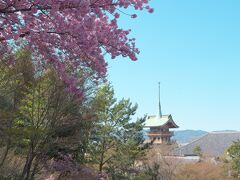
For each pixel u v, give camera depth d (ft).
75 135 58.49
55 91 49.06
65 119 52.85
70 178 66.23
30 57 41.01
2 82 40.96
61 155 62.34
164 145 170.60
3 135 40.60
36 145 51.47
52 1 19.16
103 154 104.88
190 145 297.53
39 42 21.94
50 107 50.88
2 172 48.80
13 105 45.44
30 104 50.93
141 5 21.94
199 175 166.30
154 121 343.26
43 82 48.29
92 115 58.34
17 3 19.19
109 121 105.29
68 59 23.31
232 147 161.68
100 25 21.80
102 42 22.02
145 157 120.88
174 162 154.40
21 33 21.13
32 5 19.42
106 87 104.58
